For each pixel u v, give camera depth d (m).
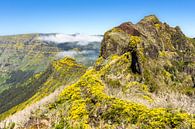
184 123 45.66
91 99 55.94
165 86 83.00
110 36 97.75
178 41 113.88
